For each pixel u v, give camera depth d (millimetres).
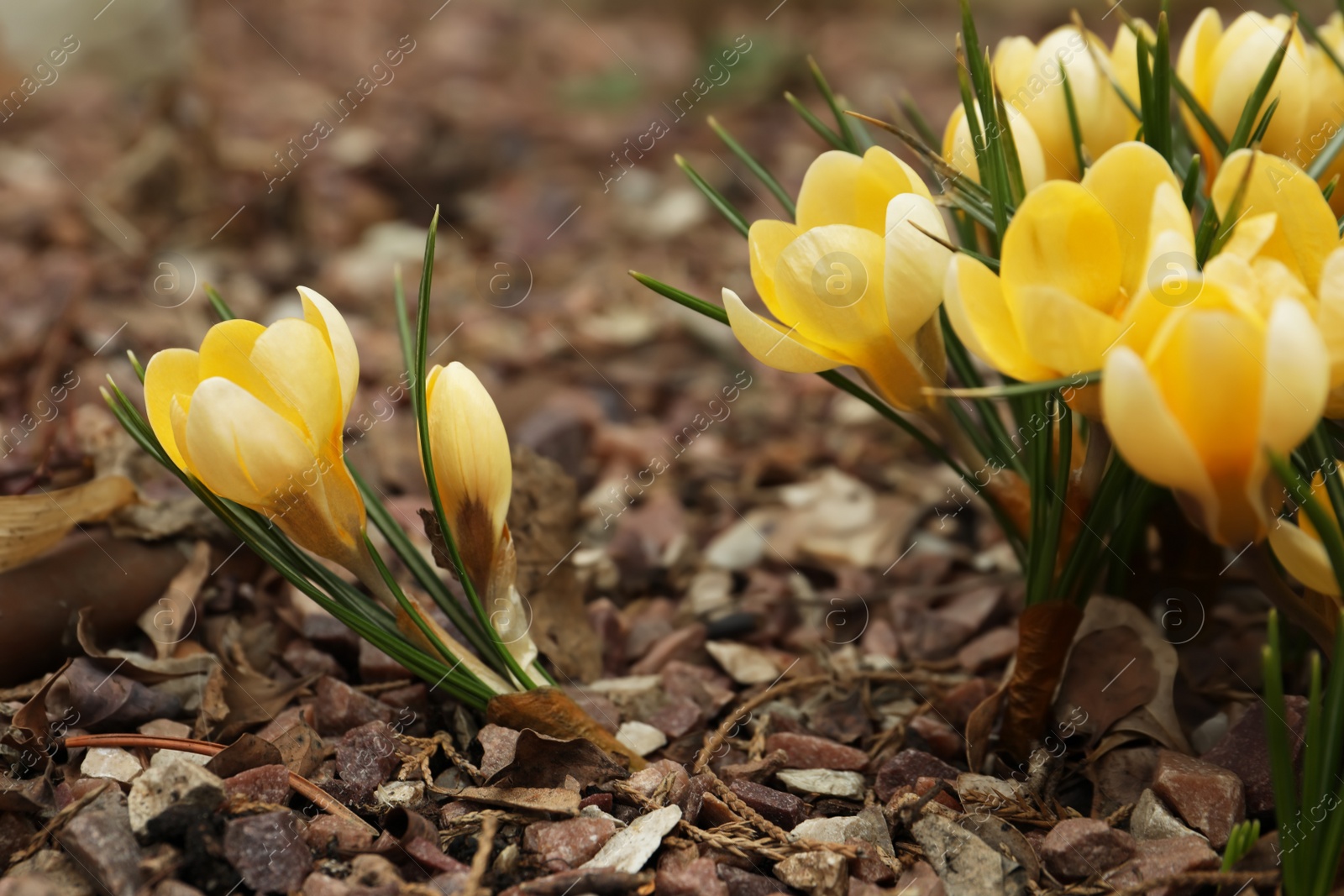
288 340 491
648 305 978
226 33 1626
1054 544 515
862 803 528
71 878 494
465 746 533
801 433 810
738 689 583
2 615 538
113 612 554
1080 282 477
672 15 1984
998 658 584
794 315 494
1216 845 505
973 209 510
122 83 1249
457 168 1212
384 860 494
